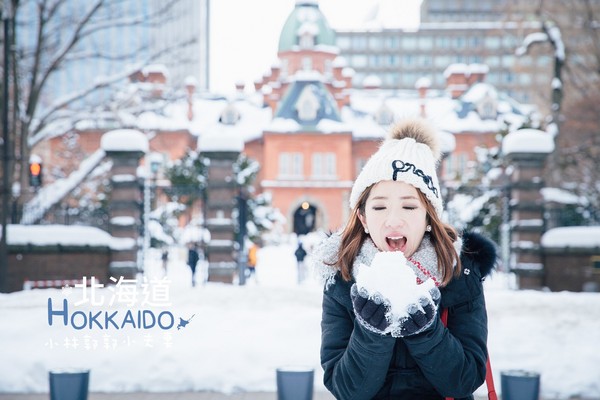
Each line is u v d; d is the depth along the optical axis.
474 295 2.21
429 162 2.24
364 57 130.38
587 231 18.88
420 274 2.14
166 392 8.42
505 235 19.81
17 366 8.61
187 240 30.50
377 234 2.20
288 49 78.44
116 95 25.98
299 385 6.64
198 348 8.86
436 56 129.88
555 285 18.88
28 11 29.58
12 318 9.38
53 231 18.23
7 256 17.34
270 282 28.55
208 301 9.98
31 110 23.17
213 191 20.77
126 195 19.38
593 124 33.69
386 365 2.02
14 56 21.58
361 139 67.88
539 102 48.56
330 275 2.28
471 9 138.12
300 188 65.69
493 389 2.32
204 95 72.12
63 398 6.48
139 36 35.03
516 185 19.45
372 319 1.88
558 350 8.94
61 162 50.62
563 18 37.91
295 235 59.81
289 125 66.25
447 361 2.02
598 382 8.45
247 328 9.24
